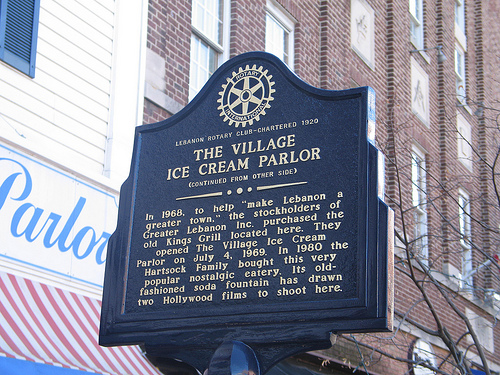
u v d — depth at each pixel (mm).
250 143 4848
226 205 4770
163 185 5012
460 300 16375
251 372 4262
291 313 4328
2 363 5453
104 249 8211
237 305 4492
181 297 4664
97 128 8492
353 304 4188
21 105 7539
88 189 8102
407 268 13875
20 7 7680
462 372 8891
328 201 4492
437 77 18516
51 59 8031
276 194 4648
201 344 4512
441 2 19312
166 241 4848
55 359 6059
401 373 13430
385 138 14477
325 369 11438
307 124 4715
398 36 16344
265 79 4945
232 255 4629
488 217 18719
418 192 15461
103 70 8711
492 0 23531
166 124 5148
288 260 4469
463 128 19203
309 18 13133
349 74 14047
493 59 22641
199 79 10594
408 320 9281
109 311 4809
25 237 7207
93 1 8742
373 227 4301
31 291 6973
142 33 9250
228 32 11133
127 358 7219
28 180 7328
